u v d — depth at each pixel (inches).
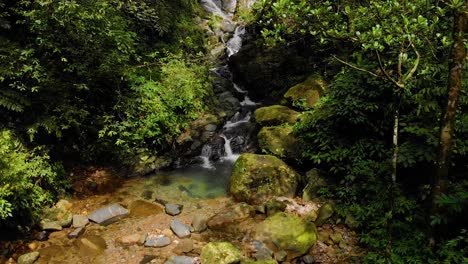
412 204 216.4
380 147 259.9
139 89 346.3
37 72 248.7
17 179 219.1
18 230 225.9
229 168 340.5
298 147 313.0
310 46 436.8
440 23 199.0
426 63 197.3
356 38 161.3
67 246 220.7
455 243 168.2
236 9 623.5
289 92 393.7
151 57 405.7
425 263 181.2
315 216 246.4
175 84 385.4
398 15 161.5
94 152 312.0
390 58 234.1
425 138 223.5
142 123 333.7
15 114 258.7
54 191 265.1
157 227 243.4
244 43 529.3
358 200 250.2
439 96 222.4
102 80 318.3
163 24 449.1
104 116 310.3
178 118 370.0
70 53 290.5
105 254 214.8
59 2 259.9
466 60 201.3
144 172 319.6
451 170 217.8
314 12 154.1
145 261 208.8
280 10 159.9
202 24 555.5
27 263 201.3
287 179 282.2
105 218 248.7
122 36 341.1
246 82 462.9
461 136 214.5
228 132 384.5
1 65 240.1
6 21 249.9
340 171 278.5
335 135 284.8
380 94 251.9
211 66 477.1
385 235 209.8
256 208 261.0
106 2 319.6
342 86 277.4
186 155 348.5
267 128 340.8
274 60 453.7
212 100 422.6
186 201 279.7
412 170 241.4
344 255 211.6
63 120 279.9
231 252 200.1
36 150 264.7
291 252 212.7
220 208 269.6
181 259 205.2
